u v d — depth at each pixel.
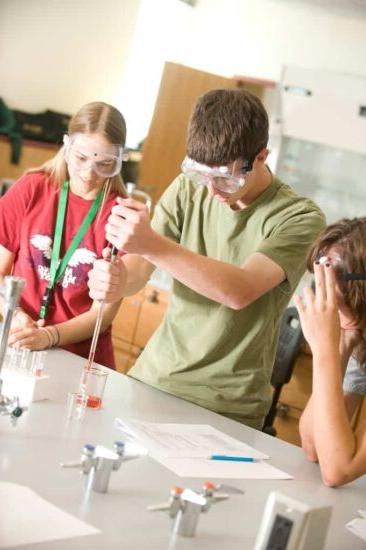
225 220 2.37
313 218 2.31
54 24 7.32
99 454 1.53
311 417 2.09
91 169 2.56
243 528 1.54
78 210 2.68
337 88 5.72
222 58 6.92
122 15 7.40
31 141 7.38
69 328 2.58
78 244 2.67
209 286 2.14
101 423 1.95
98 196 2.68
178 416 2.17
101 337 2.71
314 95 5.81
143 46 7.38
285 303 2.36
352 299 2.02
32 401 1.99
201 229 2.42
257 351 2.33
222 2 6.93
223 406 2.31
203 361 2.33
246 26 6.79
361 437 1.91
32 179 2.70
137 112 7.38
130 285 2.46
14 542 1.28
